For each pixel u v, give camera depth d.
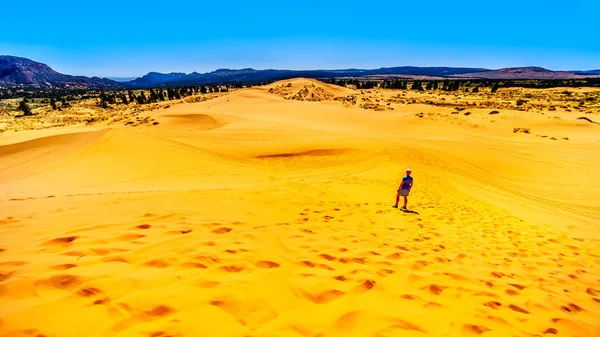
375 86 128.75
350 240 5.78
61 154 22.56
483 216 10.26
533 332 3.42
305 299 3.33
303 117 49.75
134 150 23.86
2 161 20.91
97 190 13.37
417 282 4.23
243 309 2.95
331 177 18.61
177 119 46.56
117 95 140.62
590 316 4.14
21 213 5.99
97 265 3.44
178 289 3.11
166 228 5.11
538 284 5.01
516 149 26.50
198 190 11.62
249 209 7.27
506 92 88.88
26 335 2.26
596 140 29.61
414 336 2.91
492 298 4.09
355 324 3.00
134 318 2.60
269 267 3.98
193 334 2.51
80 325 2.44
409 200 12.05
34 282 2.91
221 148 26.62
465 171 20.64
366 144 27.42
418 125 40.78
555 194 16.56
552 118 39.44
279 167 22.70
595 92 81.38
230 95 82.19
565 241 8.12
